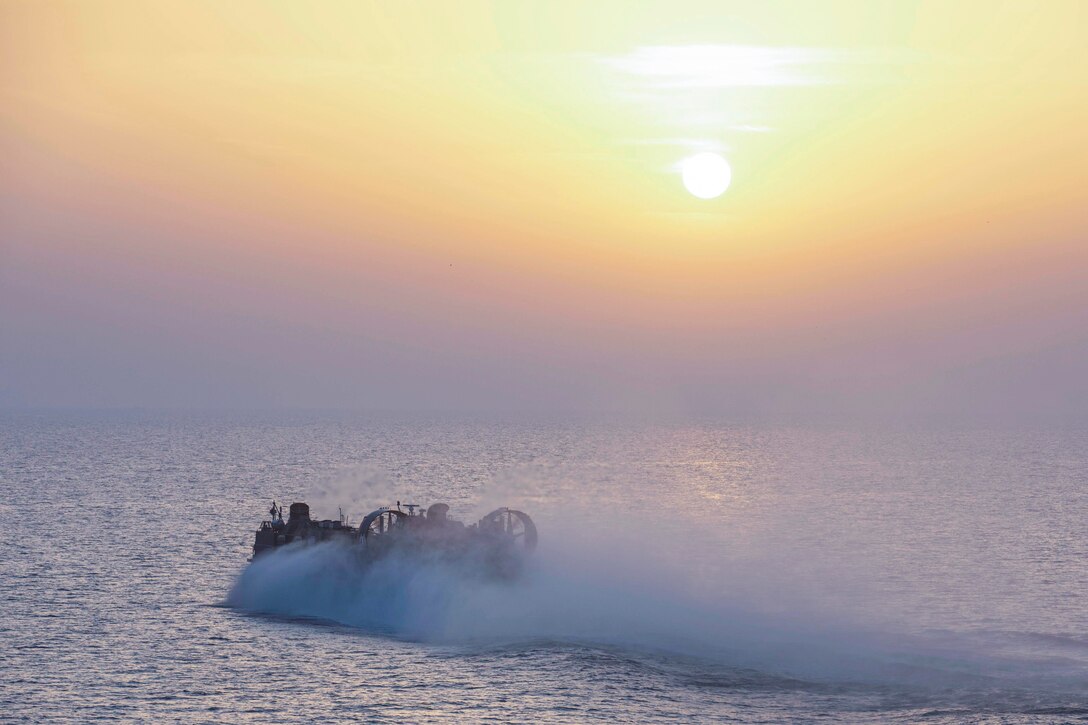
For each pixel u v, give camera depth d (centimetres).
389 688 6638
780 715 5878
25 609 9481
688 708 6047
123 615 9144
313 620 8788
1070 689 6172
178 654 7650
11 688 6856
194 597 10112
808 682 6456
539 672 6762
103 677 7100
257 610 9338
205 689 6762
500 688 6519
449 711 6175
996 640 7594
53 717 6259
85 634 8356
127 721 6172
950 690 6209
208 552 13712
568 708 6112
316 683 6806
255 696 6594
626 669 6769
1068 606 9812
